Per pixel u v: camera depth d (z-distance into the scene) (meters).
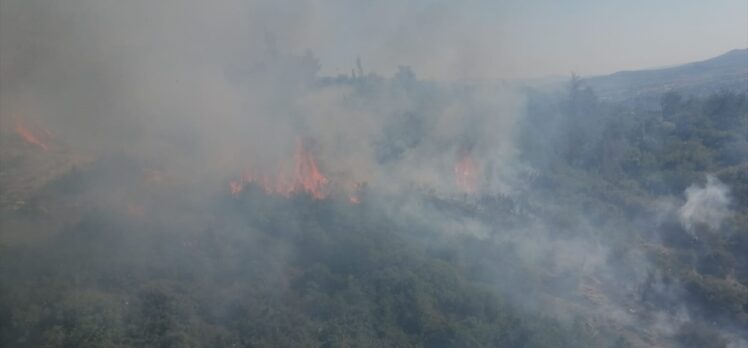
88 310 20.69
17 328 20.08
